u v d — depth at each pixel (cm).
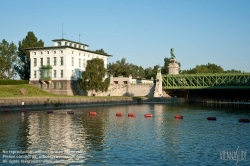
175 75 11194
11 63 12069
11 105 5878
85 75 9406
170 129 3847
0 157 2406
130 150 2642
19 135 3269
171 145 2855
